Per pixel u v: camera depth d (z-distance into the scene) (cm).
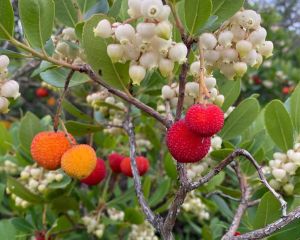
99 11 27
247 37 21
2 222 30
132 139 30
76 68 24
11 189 35
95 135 44
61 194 36
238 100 79
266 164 37
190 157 21
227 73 22
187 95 23
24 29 23
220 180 42
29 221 41
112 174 45
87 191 44
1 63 22
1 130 44
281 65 85
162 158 48
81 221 40
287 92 82
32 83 68
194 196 44
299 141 31
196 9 20
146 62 20
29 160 37
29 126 37
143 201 25
